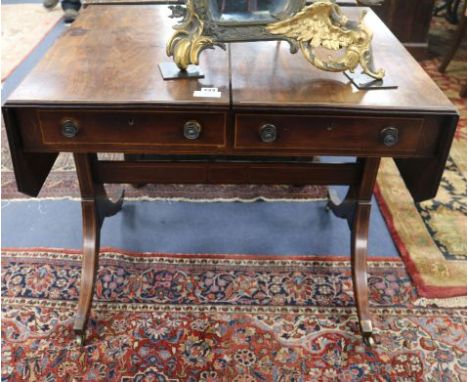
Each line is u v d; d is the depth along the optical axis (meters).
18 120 0.96
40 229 1.62
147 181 1.30
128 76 1.04
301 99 0.97
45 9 3.55
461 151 2.11
